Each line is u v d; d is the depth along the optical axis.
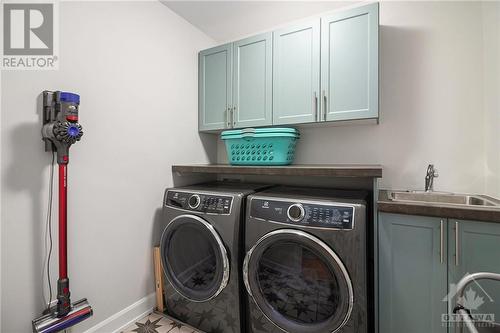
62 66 1.26
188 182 2.10
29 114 1.15
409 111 1.69
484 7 1.48
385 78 1.76
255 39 1.92
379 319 1.26
